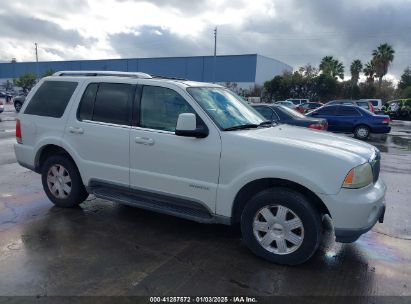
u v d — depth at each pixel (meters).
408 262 4.07
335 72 61.97
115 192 4.89
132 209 5.51
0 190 6.41
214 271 3.73
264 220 3.94
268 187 4.00
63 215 5.19
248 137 3.96
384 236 4.80
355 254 4.23
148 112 4.56
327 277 3.68
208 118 4.16
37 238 4.40
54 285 3.38
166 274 3.64
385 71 56.94
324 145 3.90
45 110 5.41
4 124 18.02
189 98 4.30
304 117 10.45
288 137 4.08
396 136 17.98
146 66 81.00
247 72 70.44
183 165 4.25
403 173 8.85
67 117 5.16
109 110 4.84
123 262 3.86
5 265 3.73
